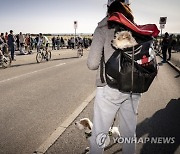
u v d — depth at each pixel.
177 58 20.77
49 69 12.69
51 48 38.38
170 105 6.01
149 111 5.49
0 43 13.09
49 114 5.13
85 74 11.05
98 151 2.40
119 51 2.06
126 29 2.11
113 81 2.12
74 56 22.92
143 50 2.04
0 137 3.97
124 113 2.33
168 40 17.94
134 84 2.07
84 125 3.70
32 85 8.26
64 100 6.28
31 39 30.41
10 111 5.33
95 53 2.14
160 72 12.38
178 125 4.61
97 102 2.31
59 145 3.69
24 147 3.63
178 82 9.45
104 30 2.13
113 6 2.23
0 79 9.41
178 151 3.58
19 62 16.28
